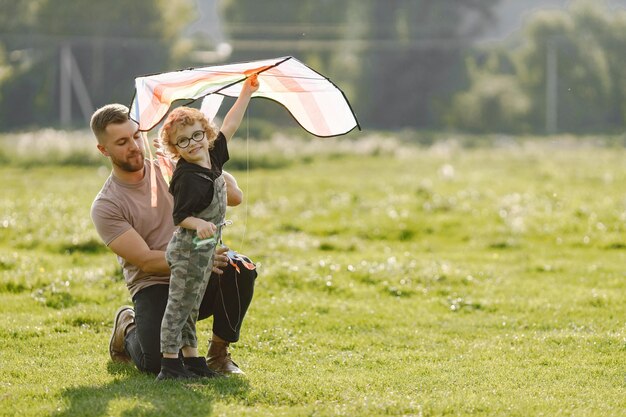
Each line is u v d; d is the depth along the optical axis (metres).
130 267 14.62
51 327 18.05
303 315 19.58
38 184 47.56
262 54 153.62
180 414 12.24
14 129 127.31
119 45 142.75
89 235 29.28
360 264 25.55
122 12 144.00
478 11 158.88
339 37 156.50
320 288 22.70
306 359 16.23
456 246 32.09
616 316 20.42
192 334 13.98
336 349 17.25
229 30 155.62
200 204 12.94
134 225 14.52
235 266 14.19
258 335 17.73
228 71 13.70
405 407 12.84
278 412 12.61
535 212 37.66
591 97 162.12
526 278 25.50
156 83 13.38
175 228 14.70
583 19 166.38
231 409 12.54
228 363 14.75
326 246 30.45
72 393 13.27
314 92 14.55
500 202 40.78
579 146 100.19
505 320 20.03
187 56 150.25
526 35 164.25
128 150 14.25
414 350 17.33
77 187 45.78
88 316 18.84
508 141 112.50
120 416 12.16
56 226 31.73
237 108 13.83
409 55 154.00
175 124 12.80
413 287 23.31
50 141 61.44
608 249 31.30
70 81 141.75
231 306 14.41
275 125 136.62
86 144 61.50
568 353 16.88
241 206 38.66
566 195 43.81
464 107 152.12
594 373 15.40
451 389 14.16
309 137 107.31
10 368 14.91
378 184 50.00
